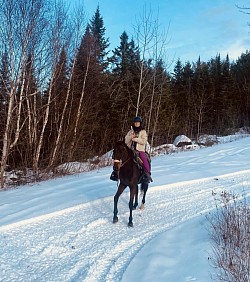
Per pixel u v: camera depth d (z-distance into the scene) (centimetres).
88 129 2772
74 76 2364
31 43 1753
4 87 1828
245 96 5888
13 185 1612
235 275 502
